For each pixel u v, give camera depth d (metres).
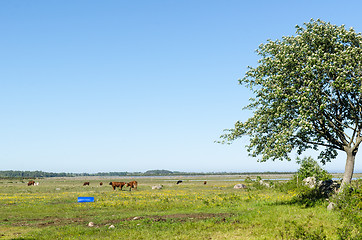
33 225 21.23
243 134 24.31
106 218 22.84
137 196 41.66
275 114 21.81
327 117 22.45
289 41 24.00
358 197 14.93
